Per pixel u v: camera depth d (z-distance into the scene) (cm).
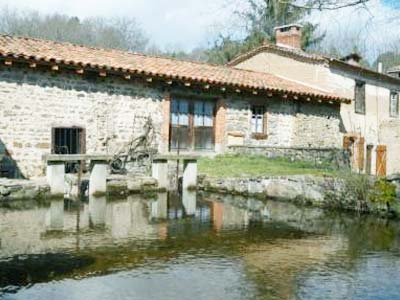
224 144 1603
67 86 1253
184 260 595
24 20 4069
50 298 456
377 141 2280
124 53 1571
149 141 1412
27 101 1190
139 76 1353
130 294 475
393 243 720
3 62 1132
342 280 535
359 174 1045
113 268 552
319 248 679
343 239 740
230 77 1650
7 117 1162
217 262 590
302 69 2056
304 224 850
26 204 935
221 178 1199
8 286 486
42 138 1215
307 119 1838
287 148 1479
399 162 2389
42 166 1215
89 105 1295
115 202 1002
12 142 1170
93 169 1060
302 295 485
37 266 551
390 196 940
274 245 687
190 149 1544
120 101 1352
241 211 955
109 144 1332
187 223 820
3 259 575
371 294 493
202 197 1118
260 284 514
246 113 1666
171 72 1430
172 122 1502
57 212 872
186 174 1214
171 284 506
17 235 691
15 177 1173
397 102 2439
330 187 1026
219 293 485
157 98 1432
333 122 1952
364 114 2208
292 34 2147
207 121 1591
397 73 2614
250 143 1677
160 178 1170
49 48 1318
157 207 963
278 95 1689
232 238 722
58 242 659
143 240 688
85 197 1045
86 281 506
